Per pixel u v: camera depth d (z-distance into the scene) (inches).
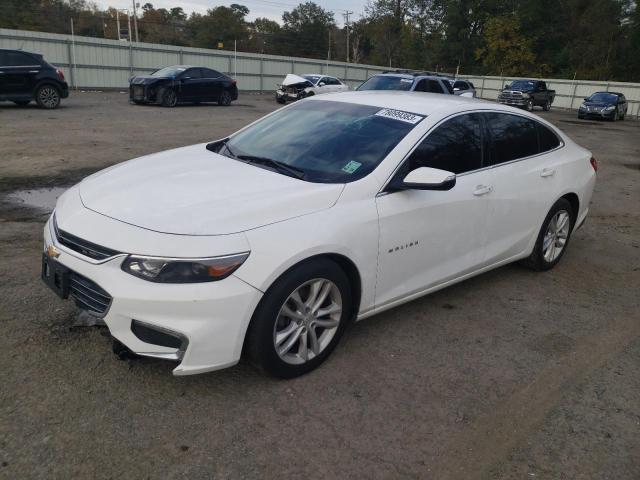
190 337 105.1
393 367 133.3
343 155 142.6
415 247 142.6
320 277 121.6
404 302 148.3
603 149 629.6
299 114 170.9
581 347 150.6
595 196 355.9
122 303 104.8
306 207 121.1
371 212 129.8
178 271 104.6
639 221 295.4
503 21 2234.3
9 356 124.2
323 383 124.3
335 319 130.1
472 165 160.4
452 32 2415.1
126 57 1139.3
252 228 111.5
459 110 160.2
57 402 110.1
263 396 117.7
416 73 661.3
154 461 97.0
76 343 131.5
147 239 106.7
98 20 3021.7
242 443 103.3
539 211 187.2
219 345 108.3
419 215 140.9
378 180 134.3
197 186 127.3
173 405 112.3
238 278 107.4
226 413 111.2
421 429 111.5
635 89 1525.6
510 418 117.3
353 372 129.6
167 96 802.8
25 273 169.9
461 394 124.6
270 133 164.6
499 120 173.8
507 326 159.6
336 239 121.2
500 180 167.2
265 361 116.8
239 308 108.3
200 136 501.0
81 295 113.9
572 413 120.5
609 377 136.3
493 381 130.9
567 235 207.8
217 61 1314.0
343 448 104.2
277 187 127.0
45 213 237.5
